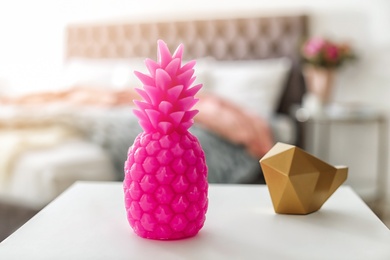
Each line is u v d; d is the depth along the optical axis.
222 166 2.63
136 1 4.23
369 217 1.12
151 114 0.96
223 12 3.95
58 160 1.97
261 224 1.07
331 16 3.60
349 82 3.52
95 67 4.09
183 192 0.94
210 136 2.70
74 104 3.09
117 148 2.19
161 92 0.97
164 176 0.93
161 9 4.15
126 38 4.23
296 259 0.87
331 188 1.14
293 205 1.12
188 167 0.94
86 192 1.33
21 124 2.34
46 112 2.48
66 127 2.30
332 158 3.62
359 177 3.56
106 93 3.36
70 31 4.45
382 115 3.29
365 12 3.47
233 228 1.04
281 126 3.36
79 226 1.04
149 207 0.94
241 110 3.16
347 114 3.19
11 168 1.98
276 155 1.10
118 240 0.96
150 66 0.99
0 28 4.66
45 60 4.57
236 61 3.89
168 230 0.95
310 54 3.29
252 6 3.87
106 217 1.11
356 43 3.51
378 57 3.43
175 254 0.89
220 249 0.91
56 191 1.90
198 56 4.02
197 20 4.01
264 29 3.79
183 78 0.97
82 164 2.01
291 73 3.65
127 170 0.98
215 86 3.69
